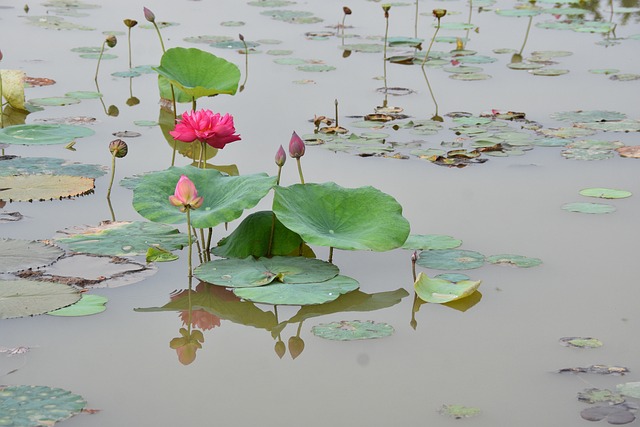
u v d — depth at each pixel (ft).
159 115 19.02
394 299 10.77
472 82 22.35
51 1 33.22
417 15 32.24
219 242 12.16
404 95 20.89
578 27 29.89
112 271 11.05
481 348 9.57
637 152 16.51
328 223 11.58
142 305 10.39
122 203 13.48
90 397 8.39
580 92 21.30
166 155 16.14
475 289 10.69
